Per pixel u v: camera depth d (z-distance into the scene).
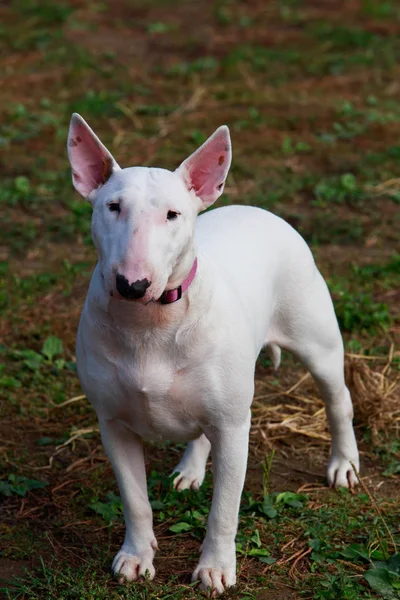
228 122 11.84
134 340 4.25
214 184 4.29
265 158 10.80
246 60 14.11
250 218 5.21
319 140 11.27
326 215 9.40
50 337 7.20
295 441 6.19
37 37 14.92
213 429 4.50
